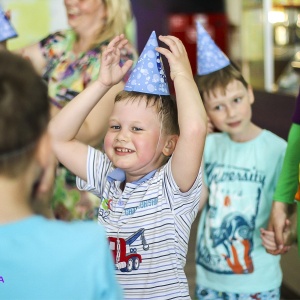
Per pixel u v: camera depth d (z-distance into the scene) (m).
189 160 1.89
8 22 3.10
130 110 2.03
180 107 1.92
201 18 6.75
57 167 2.75
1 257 1.33
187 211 1.98
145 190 2.00
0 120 1.24
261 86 6.40
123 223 1.99
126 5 2.89
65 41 2.93
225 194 2.74
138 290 1.96
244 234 2.69
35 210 1.39
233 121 2.75
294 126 2.57
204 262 2.76
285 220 2.61
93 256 1.35
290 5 6.30
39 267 1.32
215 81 2.76
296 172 2.58
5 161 1.26
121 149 2.02
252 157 2.74
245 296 2.68
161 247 1.95
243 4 6.63
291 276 3.54
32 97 1.27
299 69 5.93
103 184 2.13
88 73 2.81
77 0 2.81
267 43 6.32
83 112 2.11
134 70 2.10
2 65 1.29
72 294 1.33
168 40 2.04
